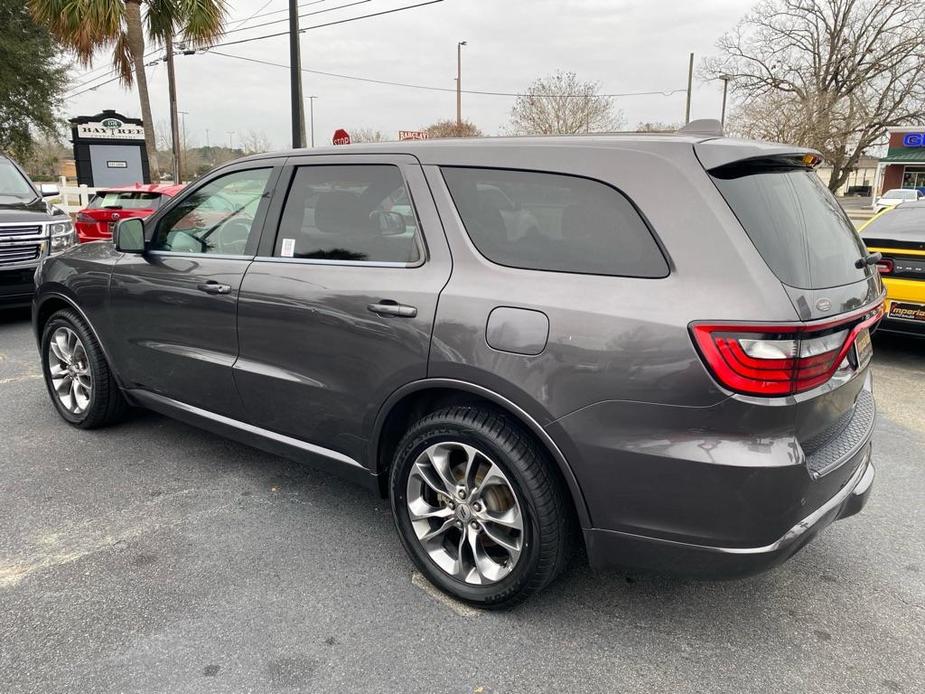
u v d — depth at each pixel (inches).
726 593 111.7
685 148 90.6
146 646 95.3
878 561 121.6
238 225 134.1
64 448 162.9
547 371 91.1
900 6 1443.2
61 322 169.9
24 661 91.7
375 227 113.3
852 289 94.9
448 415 102.2
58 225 300.8
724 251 84.0
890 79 1460.4
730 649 98.0
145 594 107.1
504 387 94.6
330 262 117.6
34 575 111.4
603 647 97.8
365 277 111.4
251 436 135.3
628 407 86.5
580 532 104.1
